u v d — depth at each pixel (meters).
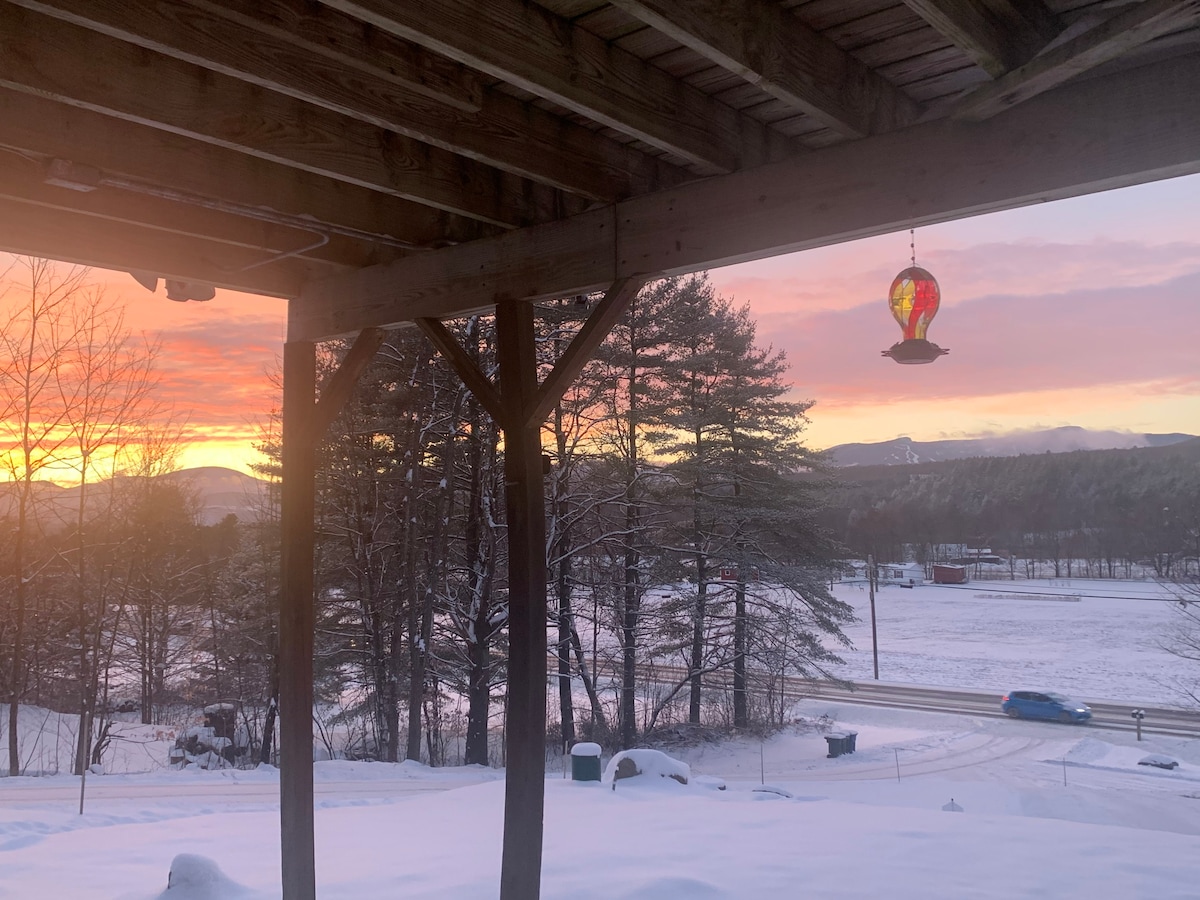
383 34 2.44
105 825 7.66
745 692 19.84
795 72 2.37
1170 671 28.36
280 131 2.82
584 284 3.31
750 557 18.92
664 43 2.53
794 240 2.80
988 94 2.29
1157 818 11.81
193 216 3.50
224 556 20.38
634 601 18.47
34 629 15.17
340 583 17.09
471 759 15.34
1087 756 17.78
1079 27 2.24
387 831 6.64
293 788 3.87
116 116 2.61
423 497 16.52
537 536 3.31
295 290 4.30
